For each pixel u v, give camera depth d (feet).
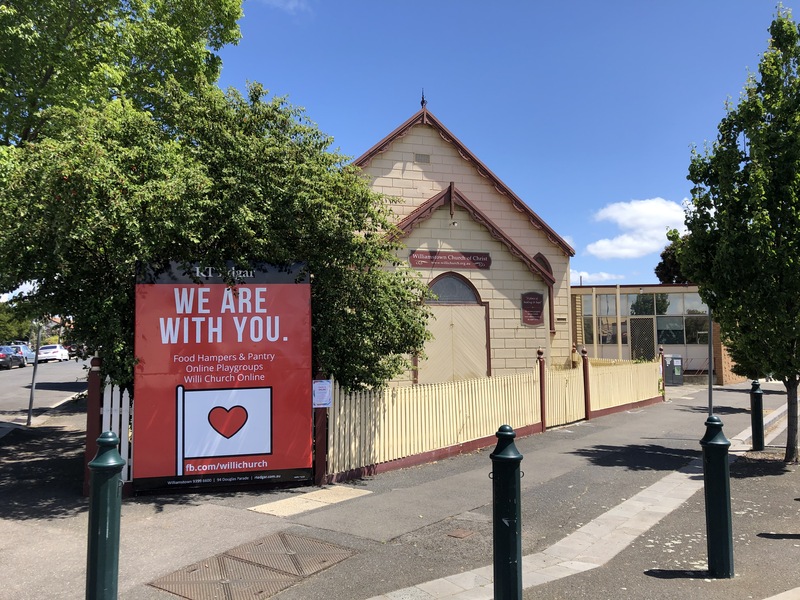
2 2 32.86
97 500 12.00
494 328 51.06
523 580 15.62
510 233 60.03
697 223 31.94
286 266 26.48
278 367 25.86
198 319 25.14
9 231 21.65
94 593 11.79
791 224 29.25
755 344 31.12
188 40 43.78
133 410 24.47
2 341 164.86
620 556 17.53
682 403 61.05
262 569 16.14
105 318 23.84
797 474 28.19
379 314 28.19
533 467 29.78
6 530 19.66
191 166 23.94
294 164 25.55
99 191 21.45
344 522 20.36
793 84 29.84
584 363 48.01
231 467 25.04
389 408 29.81
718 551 15.75
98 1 35.83
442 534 19.10
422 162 56.34
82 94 35.63
